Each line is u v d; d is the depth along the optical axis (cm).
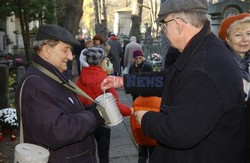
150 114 178
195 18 171
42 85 186
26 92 184
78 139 186
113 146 496
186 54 172
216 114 157
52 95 187
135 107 303
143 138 331
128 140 525
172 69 184
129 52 949
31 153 168
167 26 178
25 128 189
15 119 534
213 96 157
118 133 561
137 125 326
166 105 181
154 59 1397
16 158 169
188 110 158
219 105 157
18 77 859
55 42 197
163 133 165
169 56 488
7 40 1596
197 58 166
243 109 176
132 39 974
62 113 185
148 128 175
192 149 170
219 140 166
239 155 176
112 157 452
